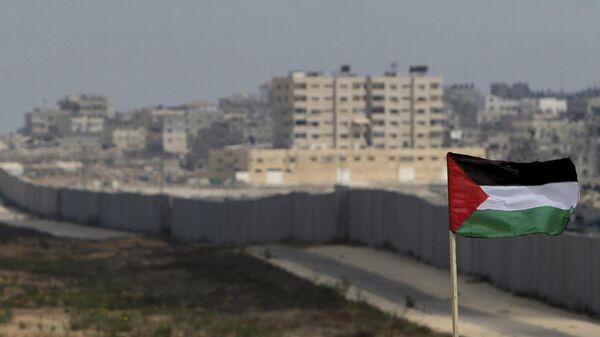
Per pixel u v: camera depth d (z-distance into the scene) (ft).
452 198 140.67
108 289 312.91
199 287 318.04
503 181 140.26
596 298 254.68
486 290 303.27
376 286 313.32
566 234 269.03
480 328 235.81
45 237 581.12
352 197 442.09
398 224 400.06
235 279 332.19
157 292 306.96
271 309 266.77
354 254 399.24
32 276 345.72
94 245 508.53
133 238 558.56
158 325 230.89
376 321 242.17
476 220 140.46
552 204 140.26
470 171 140.56
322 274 341.00
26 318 241.96
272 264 368.48
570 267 266.57
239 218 512.63
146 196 634.84
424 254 371.35
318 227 457.27
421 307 271.90
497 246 309.83
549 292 277.64
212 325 236.43
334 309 261.85
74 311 255.91
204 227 542.57
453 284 141.79
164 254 426.51
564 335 227.81
